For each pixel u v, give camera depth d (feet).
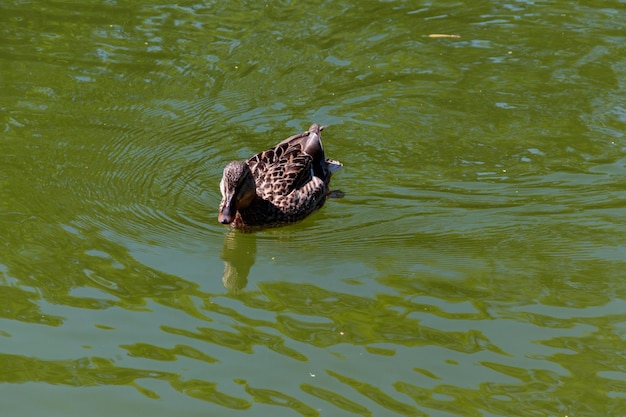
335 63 68.13
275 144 58.75
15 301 43.34
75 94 63.16
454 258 48.03
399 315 43.04
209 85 64.85
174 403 36.86
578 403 36.86
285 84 65.31
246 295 44.93
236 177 50.29
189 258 48.08
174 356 39.88
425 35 72.38
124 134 58.95
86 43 69.82
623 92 64.75
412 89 65.16
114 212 51.42
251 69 66.90
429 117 61.98
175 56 68.39
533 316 42.80
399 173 56.24
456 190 54.44
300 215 53.52
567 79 66.39
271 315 43.14
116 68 66.59
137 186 54.08
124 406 36.68
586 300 44.09
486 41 71.61
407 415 36.14
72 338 40.96
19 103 61.77
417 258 48.14
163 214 51.83
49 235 48.88
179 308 43.52
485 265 47.26
